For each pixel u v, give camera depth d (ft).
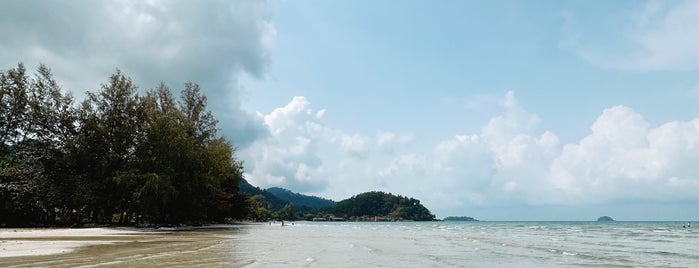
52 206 170.19
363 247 97.60
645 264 69.56
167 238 117.60
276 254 74.59
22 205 168.25
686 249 102.42
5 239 102.12
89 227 174.50
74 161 172.45
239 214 329.72
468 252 88.74
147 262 58.44
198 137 226.38
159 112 201.16
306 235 161.58
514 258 77.36
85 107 182.80
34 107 176.35
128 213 187.01
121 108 188.75
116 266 53.36
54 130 180.14
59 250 74.08
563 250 96.68
